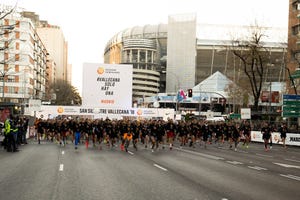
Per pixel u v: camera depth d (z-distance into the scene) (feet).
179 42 464.24
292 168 56.54
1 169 48.57
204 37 486.79
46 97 374.84
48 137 120.57
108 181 39.50
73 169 49.01
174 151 85.71
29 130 133.80
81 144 103.50
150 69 561.02
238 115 194.59
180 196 31.68
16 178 40.98
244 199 30.86
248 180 42.01
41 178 41.06
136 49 557.74
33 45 327.06
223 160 66.33
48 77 492.13
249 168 54.54
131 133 83.71
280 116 179.52
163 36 593.01
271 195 32.96
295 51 201.05
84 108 125.18
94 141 91.86
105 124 90.38
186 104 384.68
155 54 569.23
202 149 96.22
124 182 38.96
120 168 50.93
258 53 162.20
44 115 143.74
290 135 130.31
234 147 109.91
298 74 162.50
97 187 35.76
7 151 76.54
